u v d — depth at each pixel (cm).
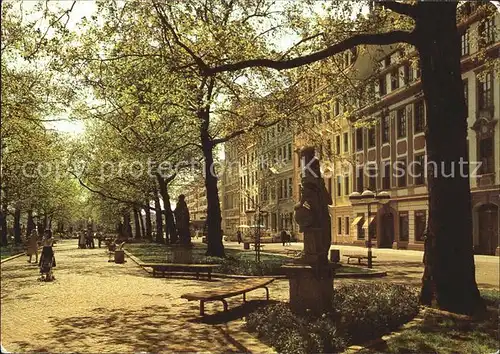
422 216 3734
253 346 736
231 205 9319
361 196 2184
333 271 895
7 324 927
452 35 1047
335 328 743
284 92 1969
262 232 5494
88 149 3969
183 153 3262
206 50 1384
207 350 718
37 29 1296
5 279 1734
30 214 4975
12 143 2814
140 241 5341
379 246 4291
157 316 1000
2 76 1948
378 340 746
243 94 1977
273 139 2986
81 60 1531
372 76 1706
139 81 1421
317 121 2175
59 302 1197
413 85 3631
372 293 1024
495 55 1794
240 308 1080
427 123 1068
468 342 742
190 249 2009
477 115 3058
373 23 1422
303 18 1595
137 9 1345
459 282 1001
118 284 1583
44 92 2070
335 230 5184
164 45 1336
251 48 1470
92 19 1331
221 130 2669
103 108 2547
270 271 1766
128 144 3136
